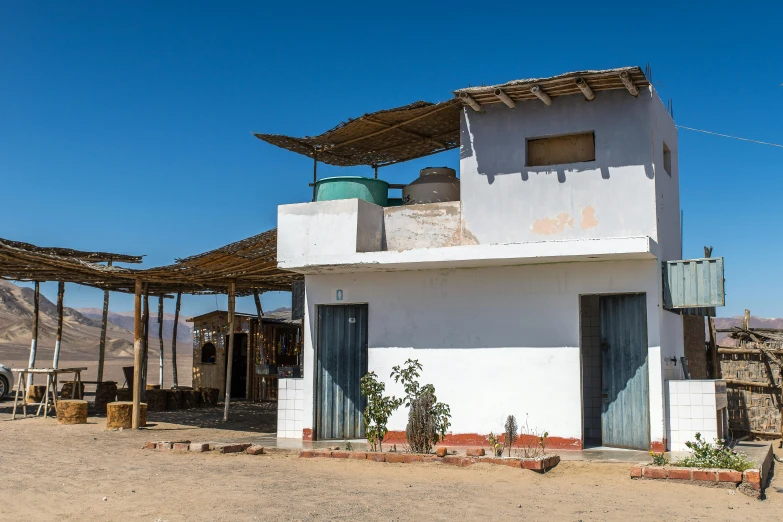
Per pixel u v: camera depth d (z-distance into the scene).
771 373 14.77
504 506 8.25
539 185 12.82
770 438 14.72
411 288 13.57
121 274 15.86
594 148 12.69
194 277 16.38
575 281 12.38
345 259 13.16
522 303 12.73
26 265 16.36
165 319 143.25
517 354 12.65
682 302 12.04
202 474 10.10
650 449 11.56
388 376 13.53
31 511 7.85
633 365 12.06
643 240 11.16
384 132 15.34
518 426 12.48
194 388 25.25
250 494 8.72
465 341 13.05
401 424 13.38
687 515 8.02
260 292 24.31
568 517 7.81
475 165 13.30
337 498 8.55
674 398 11.67
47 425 16.25
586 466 10.55
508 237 12.91
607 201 12.37
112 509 7.93
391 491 9.00
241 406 22.00
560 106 12.81
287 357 25.80
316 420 14.02
